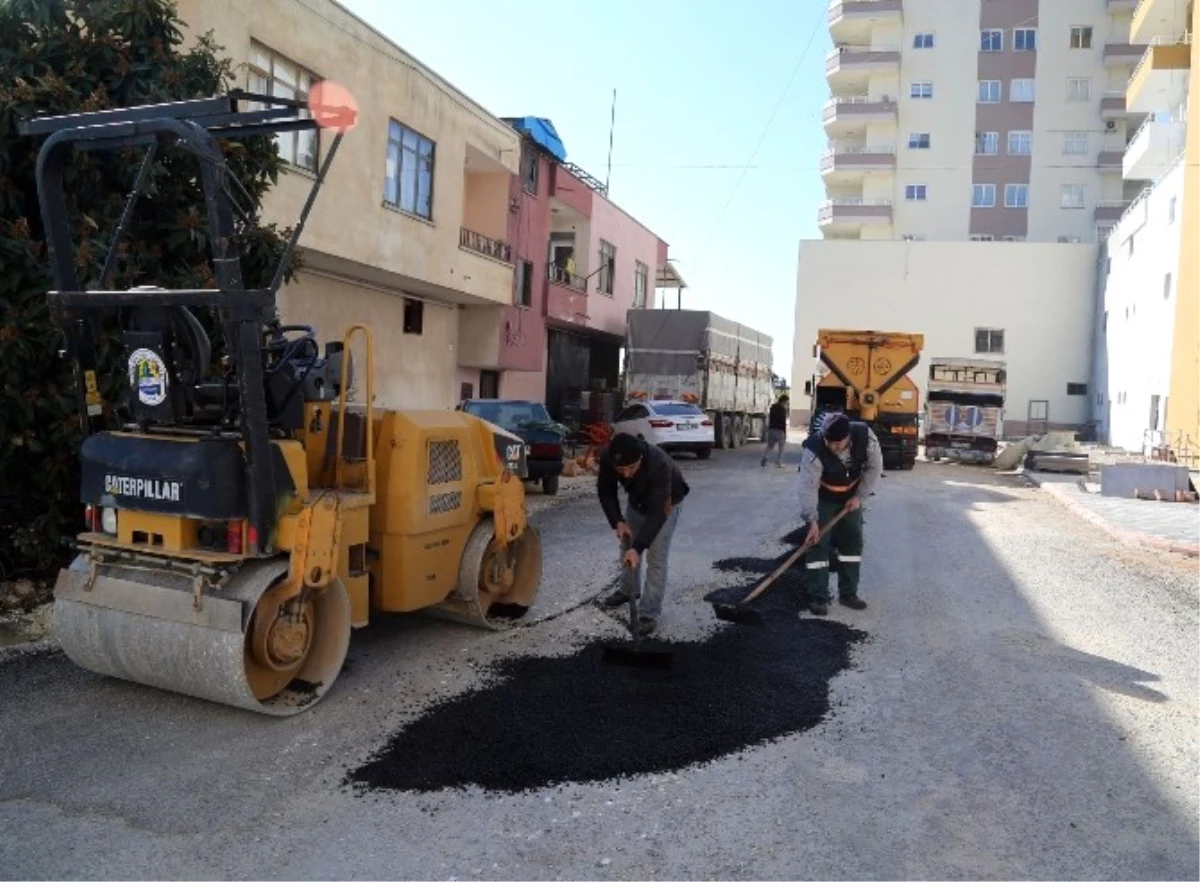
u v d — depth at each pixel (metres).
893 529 12.78
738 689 5.77
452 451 6.34
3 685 5.48
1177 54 29.25
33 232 7.07
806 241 46.16
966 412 26.30
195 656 4.81
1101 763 4.82
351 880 3.58
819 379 23.58
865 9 51.25
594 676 5.91
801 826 4.08
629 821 4.08
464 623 7.01
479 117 20.39
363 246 15.97
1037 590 9.05
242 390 4.69
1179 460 21.28
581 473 19.77
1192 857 3.88
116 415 6.78
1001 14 50.91
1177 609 8.42
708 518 13.17
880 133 52.16
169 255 7.79
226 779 4.37
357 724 5.05
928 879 3.68
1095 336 42.66
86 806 4.08
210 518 4.73
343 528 5.42
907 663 6.47
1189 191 23.34
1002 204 51.16
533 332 25.33
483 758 4.66
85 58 7.34
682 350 26.67
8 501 7.38
